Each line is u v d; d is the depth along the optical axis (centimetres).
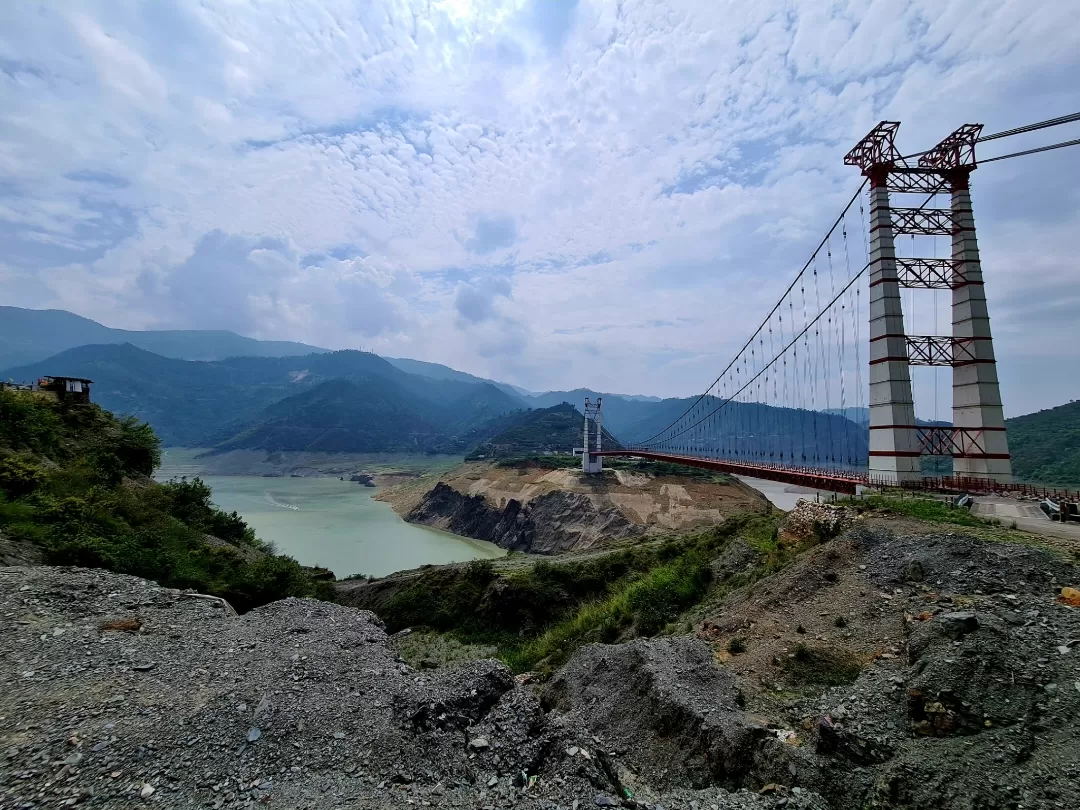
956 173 3244
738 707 1279
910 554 1702
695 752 1154
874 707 1108
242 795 930
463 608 4478
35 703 1151
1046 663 1046
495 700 1313
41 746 995
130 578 2050
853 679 1292
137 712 1145
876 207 3228
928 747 959
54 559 2069
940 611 1362
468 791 973
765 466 4784
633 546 5697
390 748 1084
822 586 1772
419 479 17962
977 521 1955
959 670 1059
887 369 3045
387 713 1241
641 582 2928
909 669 1169
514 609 4250
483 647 3812
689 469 11756
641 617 2439
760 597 1872
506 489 12612
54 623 1577
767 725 1181
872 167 3259
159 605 1889
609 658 1692
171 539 2988
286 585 2981
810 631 1558
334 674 1473
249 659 1532
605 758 1105
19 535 2102
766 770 1029
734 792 1009
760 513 3294
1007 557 1512
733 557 2530
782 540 2403
